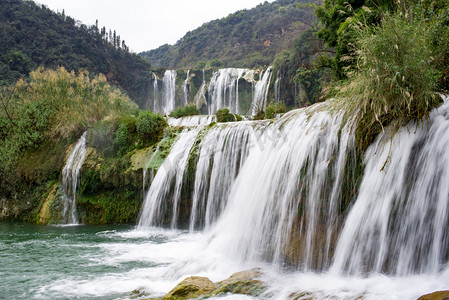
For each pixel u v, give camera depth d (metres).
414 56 5.44
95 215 12.73
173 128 13.61
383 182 5.13
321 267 5.50
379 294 3.93
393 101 5.44
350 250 5.13
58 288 5.34
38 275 6.02
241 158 10.33
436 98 5.27
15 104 16.09
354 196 5.60
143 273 6.10
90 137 13.85
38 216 13.00
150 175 12.25
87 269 6.36
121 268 6.42
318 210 6.04
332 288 4.42
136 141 13.57
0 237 9.78
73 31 56.41
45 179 13.77
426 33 5.75
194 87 50.97
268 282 4.87
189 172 11.44
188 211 11.40
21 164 14.17
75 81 16.98
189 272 5.97
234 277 5.08
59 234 10.30
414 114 5.28
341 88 6.27
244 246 6.81
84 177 12.89
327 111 6.88
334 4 16.58
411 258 4.42
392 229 4.73
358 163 5.73
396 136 5.32
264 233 6.72
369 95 5.56
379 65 5.52
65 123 14.70
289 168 6.95
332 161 6.11
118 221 12.58
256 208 7.25
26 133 14.48
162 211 11.63
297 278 5.15
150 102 53.06
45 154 14.32
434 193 4.41
